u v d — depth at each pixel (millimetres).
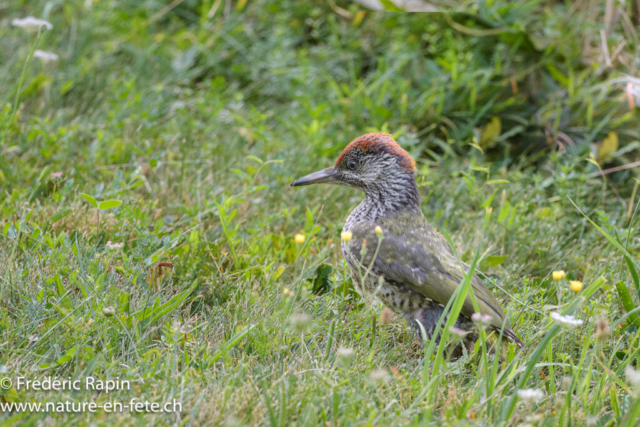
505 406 6285
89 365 6305
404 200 8547
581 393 6770
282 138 12078
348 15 14258
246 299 7957
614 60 12977
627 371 6258
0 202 9562
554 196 11148
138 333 6934
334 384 6445
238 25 14773
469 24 13398
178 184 10477
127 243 8773
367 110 12750
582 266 9695
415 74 13445
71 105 12539
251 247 8961
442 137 12594
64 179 9914
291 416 6191
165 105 12430
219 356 6867
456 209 10930
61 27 14328
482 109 12320
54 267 7770
